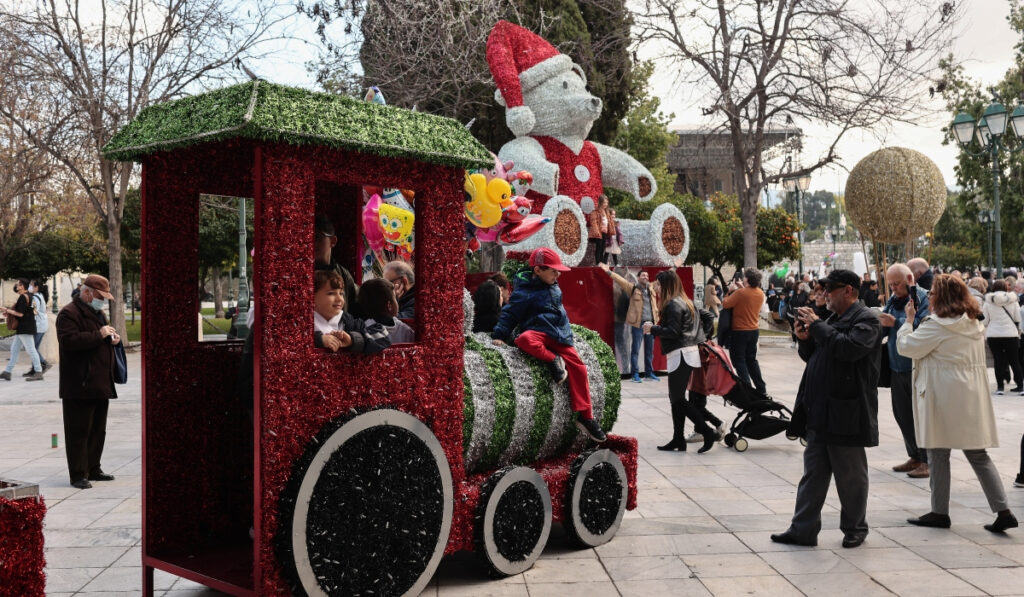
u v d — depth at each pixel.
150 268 4.18
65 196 27.44
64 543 5.26
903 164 10.44
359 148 3.64
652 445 8.52
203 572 3.94
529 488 4.66
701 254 29.80
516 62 13.13
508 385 4.72
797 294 20.48
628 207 26.55
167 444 4.27
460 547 4.34
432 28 15.16
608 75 20.30
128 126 4.02
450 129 4.21
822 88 19.14
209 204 20.86
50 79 17.86
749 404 8.05
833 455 5.07
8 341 22.73
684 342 8.01
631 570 4.70
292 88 3.53
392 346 4.03
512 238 10.18
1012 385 13.01
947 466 5.47
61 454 8.24
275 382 3.46
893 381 7.11
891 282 6.98
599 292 13.95
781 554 4.98
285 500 3.47
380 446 3.79
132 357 18.11
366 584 3.73
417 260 4.16
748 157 21.45
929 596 4.27
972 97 34.75
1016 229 36.72
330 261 4.92
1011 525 5.34
